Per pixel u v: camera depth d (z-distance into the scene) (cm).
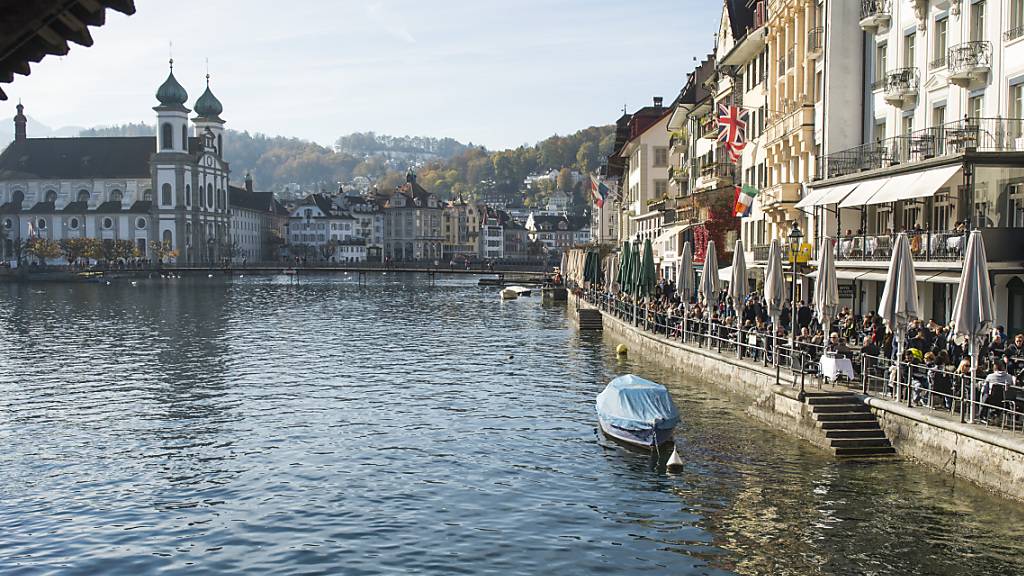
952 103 4109
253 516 2666
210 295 14175
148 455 3353
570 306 10862
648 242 6034
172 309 10919
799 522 2467
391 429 3728
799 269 4738
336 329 8231
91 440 3594
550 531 2506
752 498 2669
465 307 11331
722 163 7912
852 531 2386
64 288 16150
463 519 2614
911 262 2825
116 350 6581
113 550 2423
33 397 4556
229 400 4425
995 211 3609
